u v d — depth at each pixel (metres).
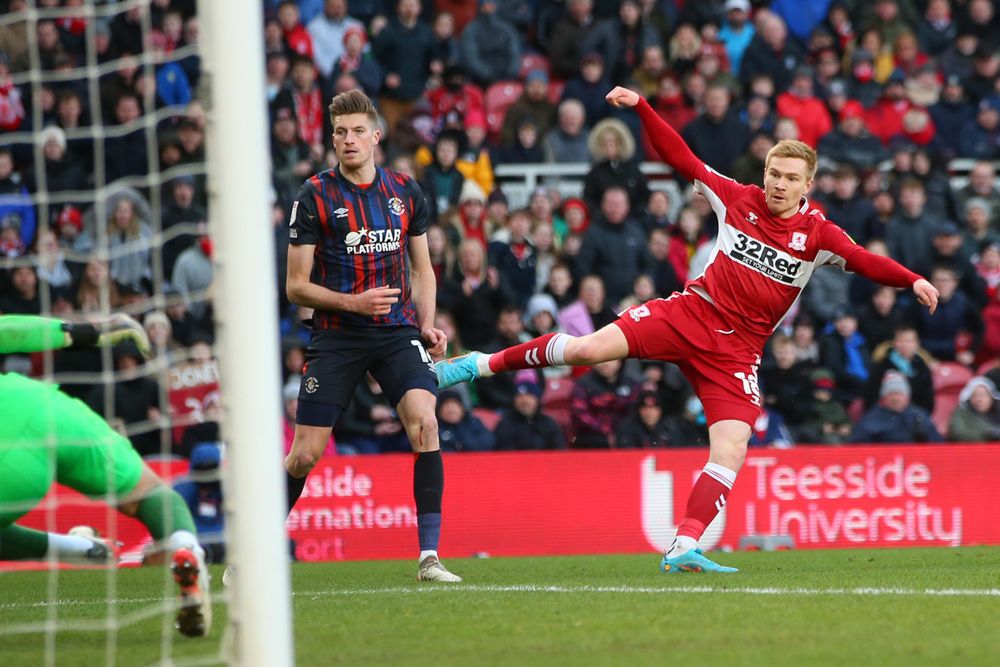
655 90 52.81
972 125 53.72
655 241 46.31
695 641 15.33
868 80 53.72
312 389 24.02
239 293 13.11
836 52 56.12
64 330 16.61
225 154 13.21
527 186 49.44
